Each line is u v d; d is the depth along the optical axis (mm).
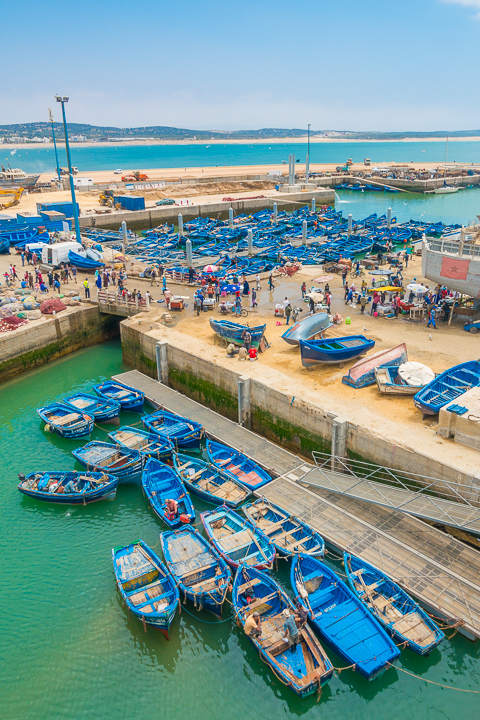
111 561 20266
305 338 31062
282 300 41500
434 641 15734
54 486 23766
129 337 36000
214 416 29297
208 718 14797
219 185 116375
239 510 22562
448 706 14977
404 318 36781
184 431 27766
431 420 23547
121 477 24688
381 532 19953
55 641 17031
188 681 15781
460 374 26062
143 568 18906
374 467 22875
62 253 50625
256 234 73062
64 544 21203
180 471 24766
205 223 82438
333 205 106688
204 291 42406
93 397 31516
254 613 16375
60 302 39969
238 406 28594
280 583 18953
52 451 27656
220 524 21297
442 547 19141
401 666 16016
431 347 31031
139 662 16375
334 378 28062
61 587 19078
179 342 32844
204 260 57781
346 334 33594
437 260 33969
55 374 36625
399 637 16062
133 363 36719
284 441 27031
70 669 16203
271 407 27047
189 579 18484
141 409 30859
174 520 21734
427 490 20922
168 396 31734
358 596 17562
